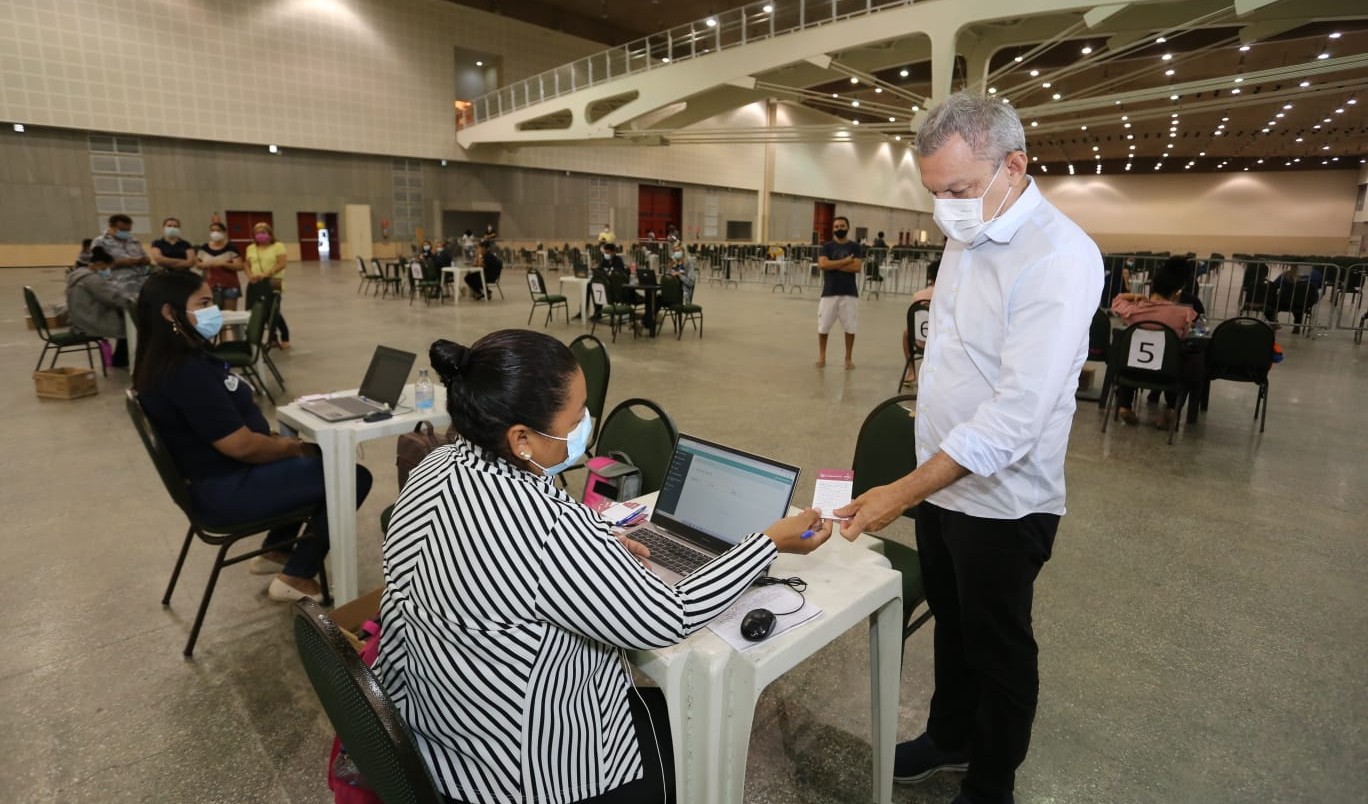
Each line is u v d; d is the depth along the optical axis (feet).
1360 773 5.72
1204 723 6.30
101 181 54.39
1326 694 6.69
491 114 68.28
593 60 58.70
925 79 70.18
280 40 60.34
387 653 3.48
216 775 5.64
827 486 4.75
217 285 23.13
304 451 8.04
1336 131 78.43
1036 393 4.05
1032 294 4.10
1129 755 5.93
